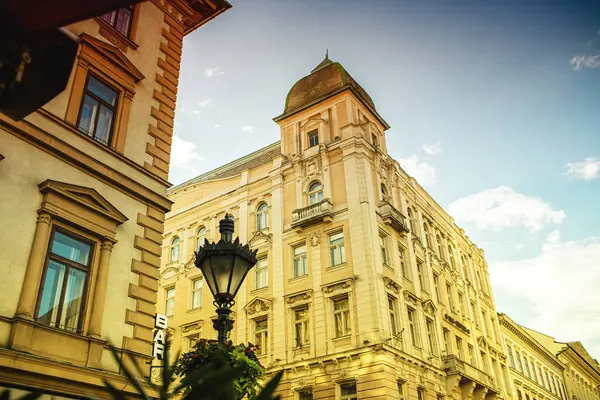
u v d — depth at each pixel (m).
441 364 30.25
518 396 43.66
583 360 68.94
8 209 11.01
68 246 12.06
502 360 42.19
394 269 29.02
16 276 10.73
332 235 29.31
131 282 13.08
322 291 27.78
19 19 2.98
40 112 12.23
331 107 33.00
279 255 30.47
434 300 32.78
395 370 25.19
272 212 32.12
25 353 10.12
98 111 13.98
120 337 12.32
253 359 8.96
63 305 11.51
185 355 8.69
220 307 8.65
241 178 35.00
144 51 16.05
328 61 36.19
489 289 46.22
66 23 3.06
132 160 14.27
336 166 30.83
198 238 35.25
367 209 28.53
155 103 15.76
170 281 34.78
